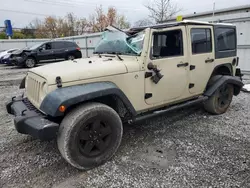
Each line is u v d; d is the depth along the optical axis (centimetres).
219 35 396
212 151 289
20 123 238
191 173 243
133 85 282
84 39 1838
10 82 843
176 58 322
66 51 1395
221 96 422
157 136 339
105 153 262
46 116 243
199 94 387
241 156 275
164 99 324
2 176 244
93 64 274
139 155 284
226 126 371
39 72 262
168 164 262
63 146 230
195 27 346
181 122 394
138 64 285
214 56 390
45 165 265
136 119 297
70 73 241
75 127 231
